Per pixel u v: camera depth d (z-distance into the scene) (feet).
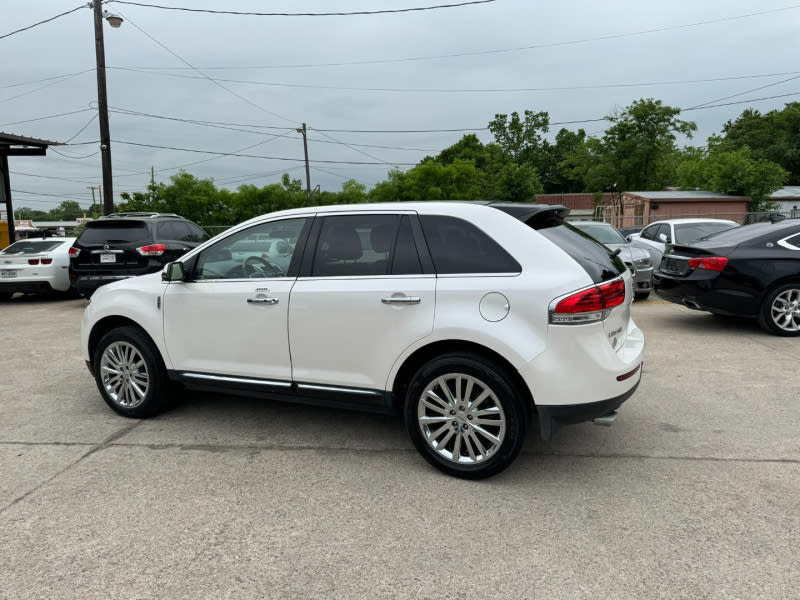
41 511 10.43
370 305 11.85
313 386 12.75
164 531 9.73
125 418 15.39
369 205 12.63
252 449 13.21
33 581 8.41
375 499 10.77
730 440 13.19
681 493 10.77
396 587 8.19
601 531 9.53
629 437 13.52
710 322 26.99
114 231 32.01
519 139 250.98
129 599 8.00
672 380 17.84
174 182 121.19
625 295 11.86
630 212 112.98
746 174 100.83
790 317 23.15
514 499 10.68
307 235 12.93
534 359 10.54
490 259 11.23
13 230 54.19
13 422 15.16
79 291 32.24
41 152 53.83
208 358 13.94
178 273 13.93
